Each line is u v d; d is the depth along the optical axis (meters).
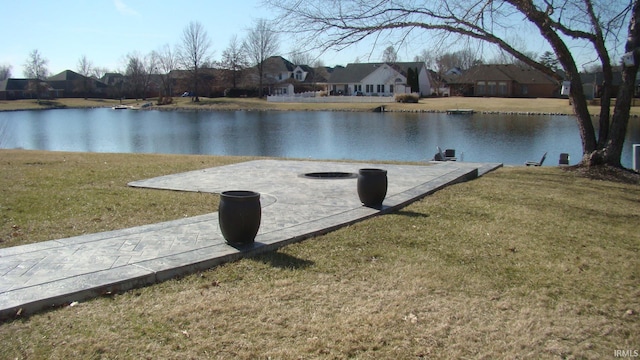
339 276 5.68
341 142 32.78
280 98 77.81
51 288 4.93
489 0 12.33
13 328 4.34
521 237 7.34
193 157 17.36
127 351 4.05
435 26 13.12
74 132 41.22
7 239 6.77
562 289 5.54
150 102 85.25
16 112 72.56
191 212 8.39
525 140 32.69
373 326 4.54
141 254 6.00
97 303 4.85
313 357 4.04
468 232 7.48
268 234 6.92
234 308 4.81
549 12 12.95
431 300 5.12
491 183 11.84
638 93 46.28
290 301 5.01
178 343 4.18
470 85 82.00
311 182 11.30
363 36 13.24
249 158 16.92
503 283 5.64
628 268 6.26
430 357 4.10
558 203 9.76
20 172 12.29
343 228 7.51
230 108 71.00
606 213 9.21
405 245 6.81
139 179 11.73
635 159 15.55
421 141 32.78
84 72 120.00
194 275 5.60
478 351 4.22
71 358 3.94
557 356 4.20
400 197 9.49
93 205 8.79
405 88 79.25
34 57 98.75
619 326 4.74
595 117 45.53
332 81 85.44
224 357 4.00
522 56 13.47
